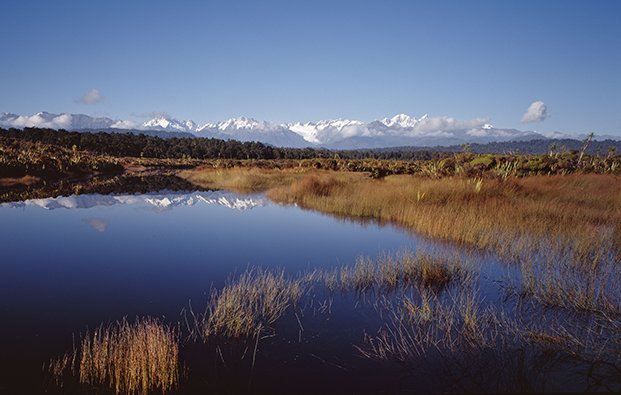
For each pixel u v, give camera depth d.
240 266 9.04
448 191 16.02
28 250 10.35
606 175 21.62
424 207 14.26
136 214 16.38
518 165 25.36
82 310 6.39
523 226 11.25
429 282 7.66
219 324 5.71
